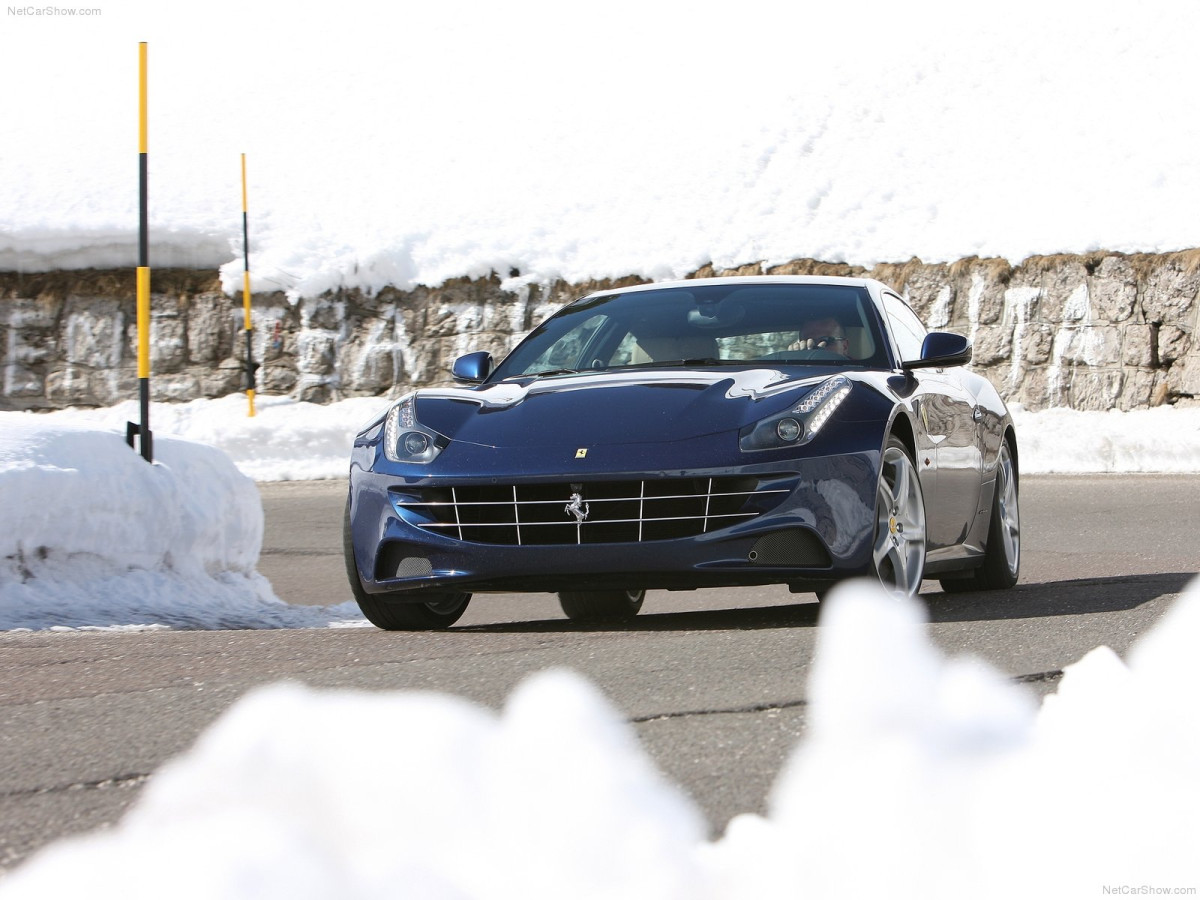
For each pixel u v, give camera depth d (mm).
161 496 19688
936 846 4812
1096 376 62031
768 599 21734
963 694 5754
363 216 78312
